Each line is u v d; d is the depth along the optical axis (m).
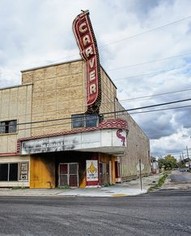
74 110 32.69
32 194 24.81
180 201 16.50
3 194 25.45
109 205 15.52
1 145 35.22
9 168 33.25
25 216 12.20
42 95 34.50
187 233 8.38
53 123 33.41
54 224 10.30
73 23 32.94
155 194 22.69
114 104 40.12
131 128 51.28
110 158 36.19
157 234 8.35
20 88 35.69
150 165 90.31
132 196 21.72
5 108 35.94
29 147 31.94
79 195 23.34
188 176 64.81
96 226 9.78
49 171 31.80
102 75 35.00
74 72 33.53
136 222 10.26
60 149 29.56
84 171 30.86
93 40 31.62
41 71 35.16
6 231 9.32
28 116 34.59
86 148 28.23
